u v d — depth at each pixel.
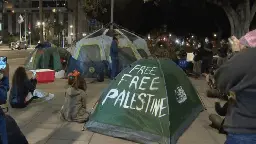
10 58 30.00
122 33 13.60
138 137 5.54
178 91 6.32
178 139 5.67
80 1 35.62
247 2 18.86
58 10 118.75
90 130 6.12
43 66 13.52
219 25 35.91
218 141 5.71
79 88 6.87
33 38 110.06
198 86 11.67
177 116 5.89
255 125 2.65
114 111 6.07
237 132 2.70
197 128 6.40
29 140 5.62
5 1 112.56
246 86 2.62
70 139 5.69
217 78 2.80
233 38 3.57
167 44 15.38
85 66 12.86
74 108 6.71
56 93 9.90
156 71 6.15
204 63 14.48
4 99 3.62
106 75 13.30
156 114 5.66
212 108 7.96
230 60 2.72
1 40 103.62
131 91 6.09
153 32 38.53
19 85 7.78
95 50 13.04
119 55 12.97
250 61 2.61
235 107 2.76
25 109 7.79
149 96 5.89
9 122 4.53
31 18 125.44
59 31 85.44
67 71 13.18
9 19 128.50
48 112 7.52
